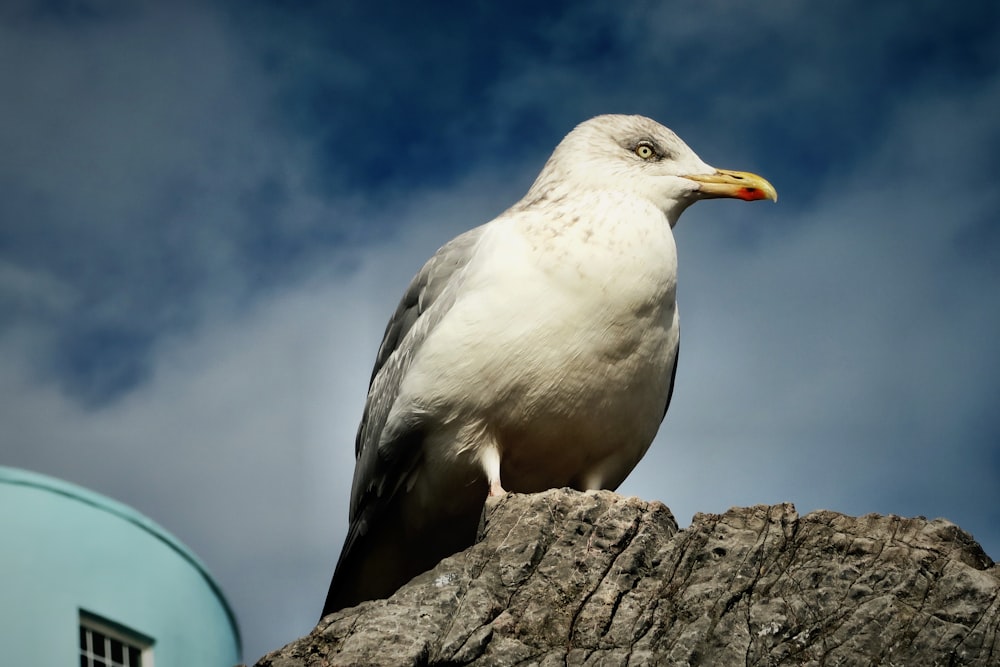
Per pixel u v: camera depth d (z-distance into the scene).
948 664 8.02
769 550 8.66
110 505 12.16
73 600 11.52
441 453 10.97
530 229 11.12
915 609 8.27
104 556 11.87
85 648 11.49
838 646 8.16
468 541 11.63
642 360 10.89
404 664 8.24
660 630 8.38
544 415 10.83
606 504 9.18
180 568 12.30
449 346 10.77
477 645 8.37
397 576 11.90
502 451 11.06
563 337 10.71
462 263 11.43
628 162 12.00
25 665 11.19
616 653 8.27
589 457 11.28
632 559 8.79
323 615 11.97
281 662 8.45
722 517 8.91
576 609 8.57
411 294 11.95
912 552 8.53
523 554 8.90
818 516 8.79
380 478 11.25
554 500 9.20
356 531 11.55
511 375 10.72
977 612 8.18
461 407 10.80
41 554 11.59
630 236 10.97
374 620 8.52
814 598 8.38
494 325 10.73
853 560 8.55
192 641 12.12
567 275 10.79
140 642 11.78
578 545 8.95
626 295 10.77
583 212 11.17
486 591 8.72
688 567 8.73
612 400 10.90
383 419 11.51
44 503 11.78
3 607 11.29
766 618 8.30
